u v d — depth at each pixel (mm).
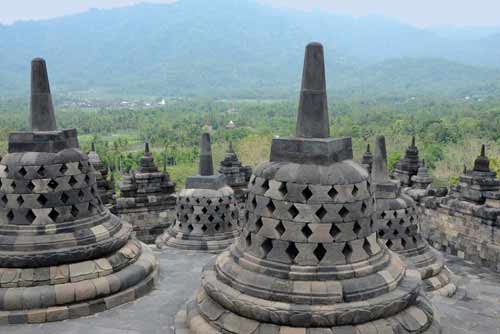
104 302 11320
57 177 11430
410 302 8539
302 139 8734
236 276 8695
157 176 25516
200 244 17844
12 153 11477
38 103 11641
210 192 18391
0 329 10281
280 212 8500
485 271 19562
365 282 8305
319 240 8352
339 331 7906
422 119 104875
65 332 10258
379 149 14031
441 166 62656
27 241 11047
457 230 21969
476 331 10477
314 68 8797
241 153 73562
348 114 129875
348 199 8469
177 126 113562
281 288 8203
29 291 10664
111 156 64688
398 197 14172
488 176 21234
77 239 11375
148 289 12484
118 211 24625
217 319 8547
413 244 14133
